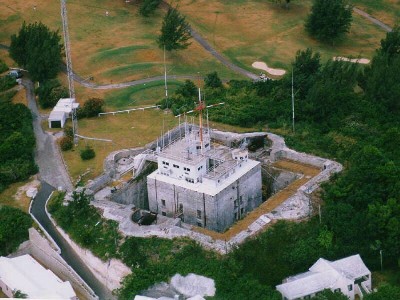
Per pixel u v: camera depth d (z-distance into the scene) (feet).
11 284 529.04
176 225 569.23
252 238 552.82
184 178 597.52
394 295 483.10
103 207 593.01
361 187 584.81
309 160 648.38
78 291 545.85
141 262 544.62
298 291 499.92
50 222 604.90
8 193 640.99
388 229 547.90
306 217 575.38
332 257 547.08
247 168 609.83
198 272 525.75
